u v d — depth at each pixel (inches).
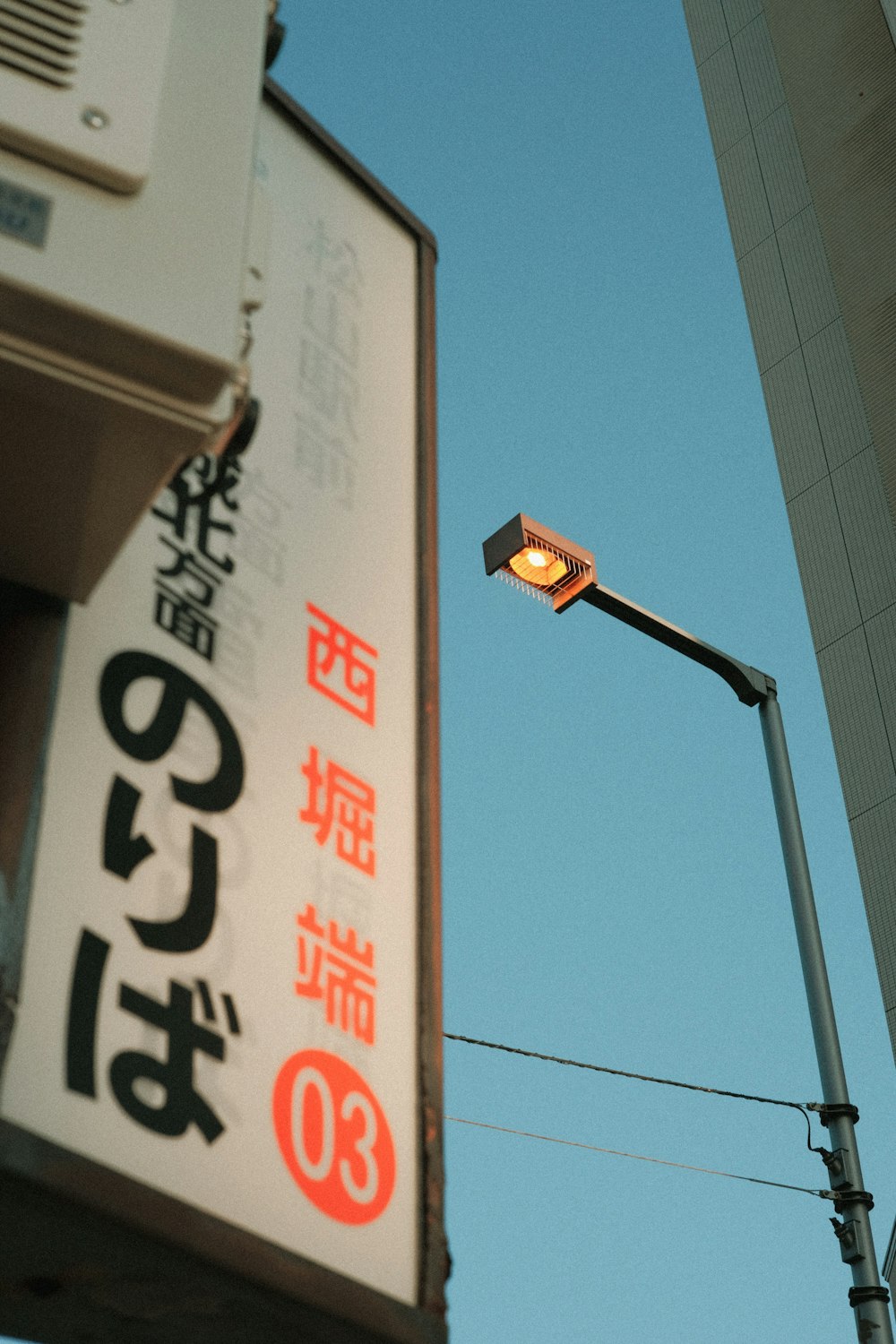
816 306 602.5
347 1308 92.4
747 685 363.3
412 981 113.3
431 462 145.8
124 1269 85.0
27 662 96.4
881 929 467.2
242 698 111.8
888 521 531.2
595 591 335.6
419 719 127.6
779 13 621.9
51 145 91.2
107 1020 88.6
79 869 92.0
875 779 491.8
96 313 87.1
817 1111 313.6
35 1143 79.0
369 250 156.9
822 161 568.4
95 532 96.7
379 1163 103.1
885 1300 288.0
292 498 128.6
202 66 103.2
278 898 105.3
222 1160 91.3
